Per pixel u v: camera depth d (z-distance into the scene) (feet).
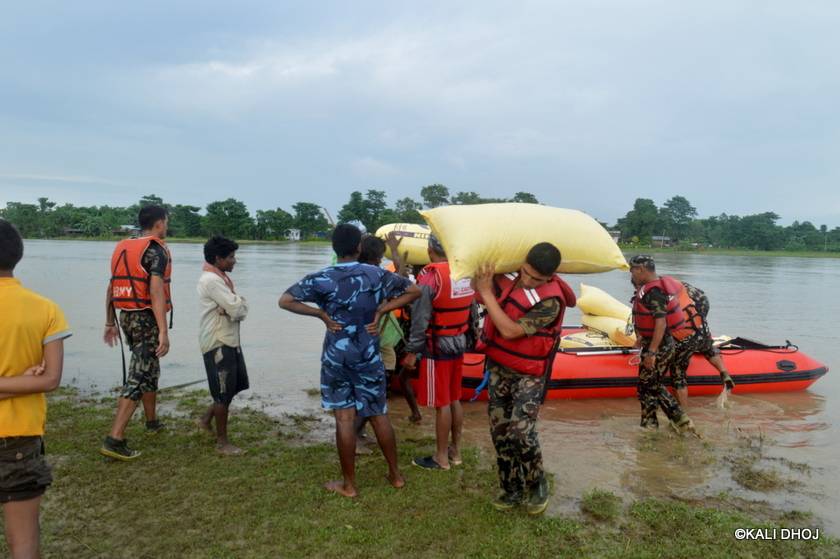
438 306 15.01
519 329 12.23
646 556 11.43
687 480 15.67
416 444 17.84
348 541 11.61
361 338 13.30
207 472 14.83
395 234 20.98
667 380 21.03
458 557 11.19
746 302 65.82
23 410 8.77
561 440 18.89
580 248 13.67
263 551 11.21
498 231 12.84
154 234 16.38
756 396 24.86
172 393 22.85
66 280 70.23
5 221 8.91
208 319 16.01
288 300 13.15
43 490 9.13
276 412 20.99
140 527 12.00
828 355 35.37
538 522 12.64
